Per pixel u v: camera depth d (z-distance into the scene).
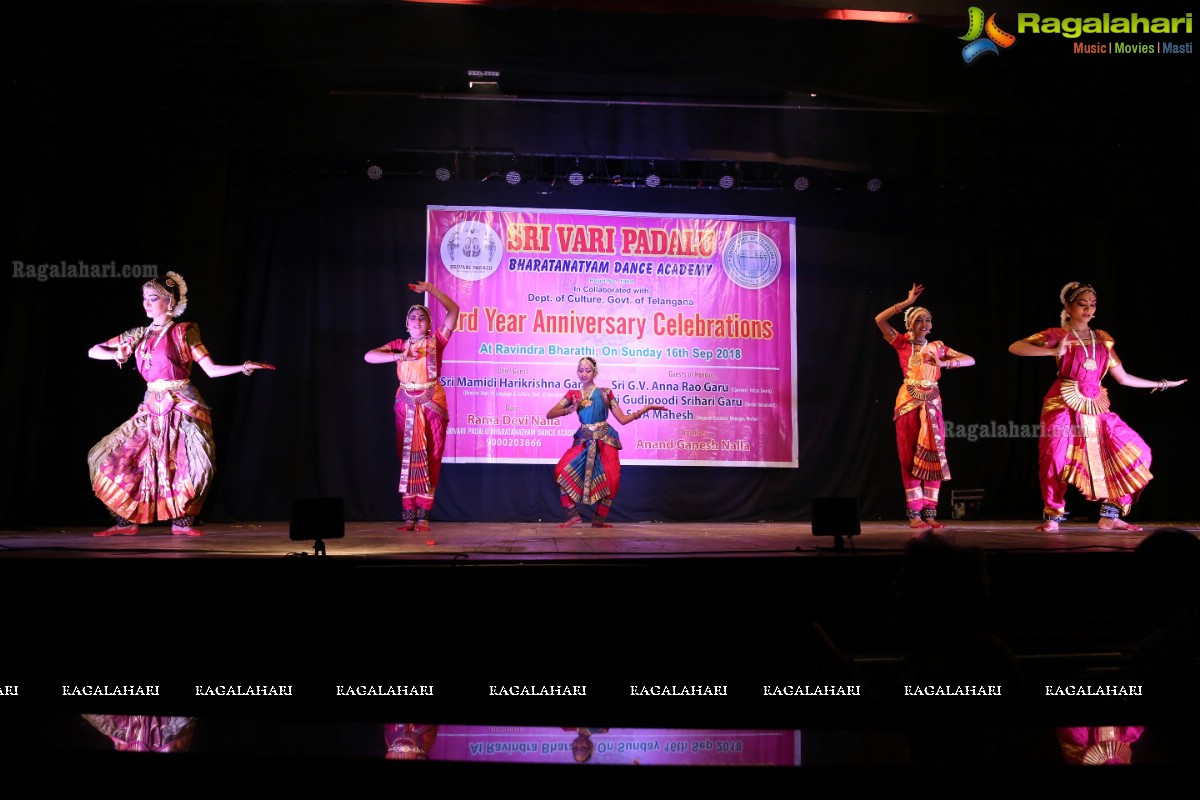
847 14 6.29
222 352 7.10
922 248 8.14
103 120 6.50
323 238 7.60
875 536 5.22
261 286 7.51
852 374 8.00
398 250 7.67
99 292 6.73
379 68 6.13
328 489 7.41
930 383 6.31
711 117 6.74
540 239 7.77
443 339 6.12
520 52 6.09
